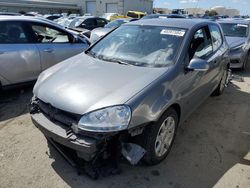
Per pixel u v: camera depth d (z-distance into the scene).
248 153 3.36
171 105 2.97
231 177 2.89
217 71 4.56
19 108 4.50
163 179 2.83
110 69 3.11
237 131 3.93
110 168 2.84
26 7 36.75
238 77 6.82
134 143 2.73
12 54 4.74
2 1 34.00
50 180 2.76
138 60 3.29
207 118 4.34
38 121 2.79
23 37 4.96
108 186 2.70
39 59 5.12
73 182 2.74
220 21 8.80
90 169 2.76
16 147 3.31
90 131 2.41
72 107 2.53
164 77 2.89
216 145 3.52
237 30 8.19
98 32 8.06
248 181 2.84
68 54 5.62
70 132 2.53
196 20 4.12
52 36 5.46
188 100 3.39
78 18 16.22
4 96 5.05
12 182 2.72
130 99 2.52
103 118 2.42
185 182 2.80
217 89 5.21
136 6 42.09
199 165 3.08
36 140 3.47
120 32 3.96
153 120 2.65
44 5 38.81
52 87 2.87
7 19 4.79
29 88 5.48
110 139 2.48
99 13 42.03
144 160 2.89
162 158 3.06
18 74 4.89
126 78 2.85
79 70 3.15
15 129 3.75
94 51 3.81
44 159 3.09
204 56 3.89
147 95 2.62
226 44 5.21
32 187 2.67
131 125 2.47
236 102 5.10
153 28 3.75
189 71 3.28
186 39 3.40
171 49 3.30
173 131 3.16
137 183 2.75
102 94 2.59
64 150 2.87
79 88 2.72
